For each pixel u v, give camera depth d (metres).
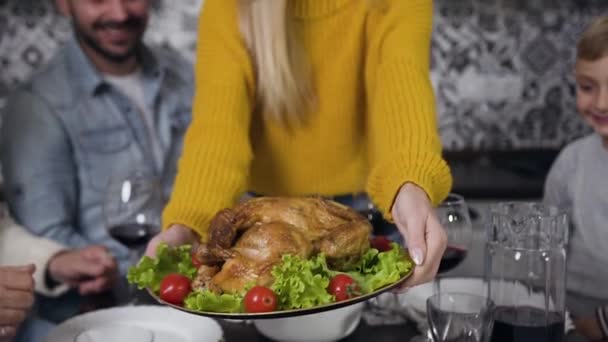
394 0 1.27
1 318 1.18
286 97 1.27
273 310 0.77
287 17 1.27
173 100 2.38
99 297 1.35
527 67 2.71
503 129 2.74
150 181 1.51
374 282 0.85
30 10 2.41
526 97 2.73
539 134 2.75
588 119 1.64
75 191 2.26
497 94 2.72
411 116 1.08
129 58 2.29
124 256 2.24
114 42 2.25
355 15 1.29
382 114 1.13
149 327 1.10
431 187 0.95
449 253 1.10
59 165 2.23
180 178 1.12
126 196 1.47
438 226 0.89
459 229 1.11
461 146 2.73
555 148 2.75
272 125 1.34
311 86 1.31
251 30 1.25
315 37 1.31
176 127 2.38
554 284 1.00
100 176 2.28
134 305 1.22
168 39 2.46
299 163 1.37
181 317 1.11
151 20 2.44
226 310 0.79
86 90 2.26
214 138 1.15
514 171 2.51
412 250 0.87
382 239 0.99
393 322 1.09
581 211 1.73
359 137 1.39
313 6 1.29
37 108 2.24
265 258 0.85
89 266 1.43
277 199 0.95
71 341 1.03
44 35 2.44
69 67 2.26
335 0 1.29
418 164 0.98
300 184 1.39
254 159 1.39
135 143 2.32
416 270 0.88
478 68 2.70
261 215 0.92
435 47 2.67
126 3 2.23
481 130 2.73
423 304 1.08
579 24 2.69
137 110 2.31
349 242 0.88
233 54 1.26
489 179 2.41
